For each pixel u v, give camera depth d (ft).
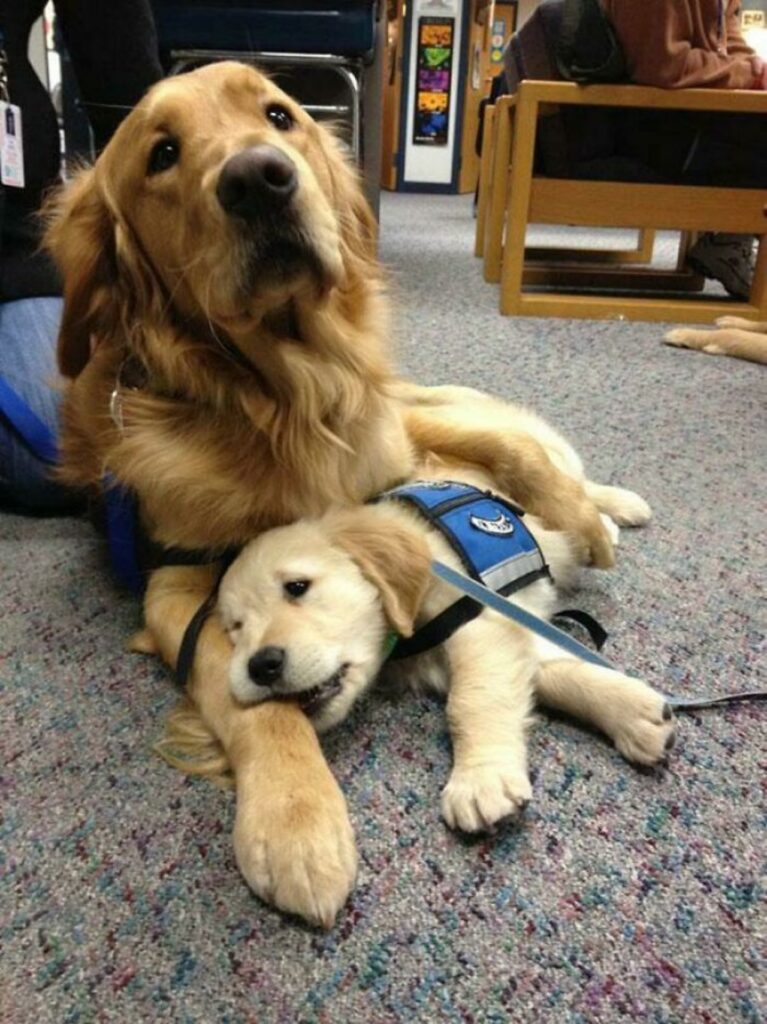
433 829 2.12
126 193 2.91
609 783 2.26
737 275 8.83
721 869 2.01
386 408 3.26
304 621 2.35
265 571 2.47
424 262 11.65
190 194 2.64
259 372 2.89
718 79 7.52
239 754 2.21
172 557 2.88
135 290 3.04
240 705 2.30
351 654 2.42
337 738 2.47
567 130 7.86
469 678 2.37
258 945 1.83
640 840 2.09
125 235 2.97
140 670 2.83
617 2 7.25
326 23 6.87
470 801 2.08
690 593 3.26
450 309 8.57
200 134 2.68
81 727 2.54
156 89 2.82
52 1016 1.70
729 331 7.04
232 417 2.90
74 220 3.13
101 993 1.74
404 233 14.96
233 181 2.43
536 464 3.38
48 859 2.07
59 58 8.06
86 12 4.26
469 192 26.50
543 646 2.60
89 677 2.80
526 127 7.69
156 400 2.96
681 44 7.32
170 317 2.94
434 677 2.64
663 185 7.81
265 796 2.02
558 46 7.69
